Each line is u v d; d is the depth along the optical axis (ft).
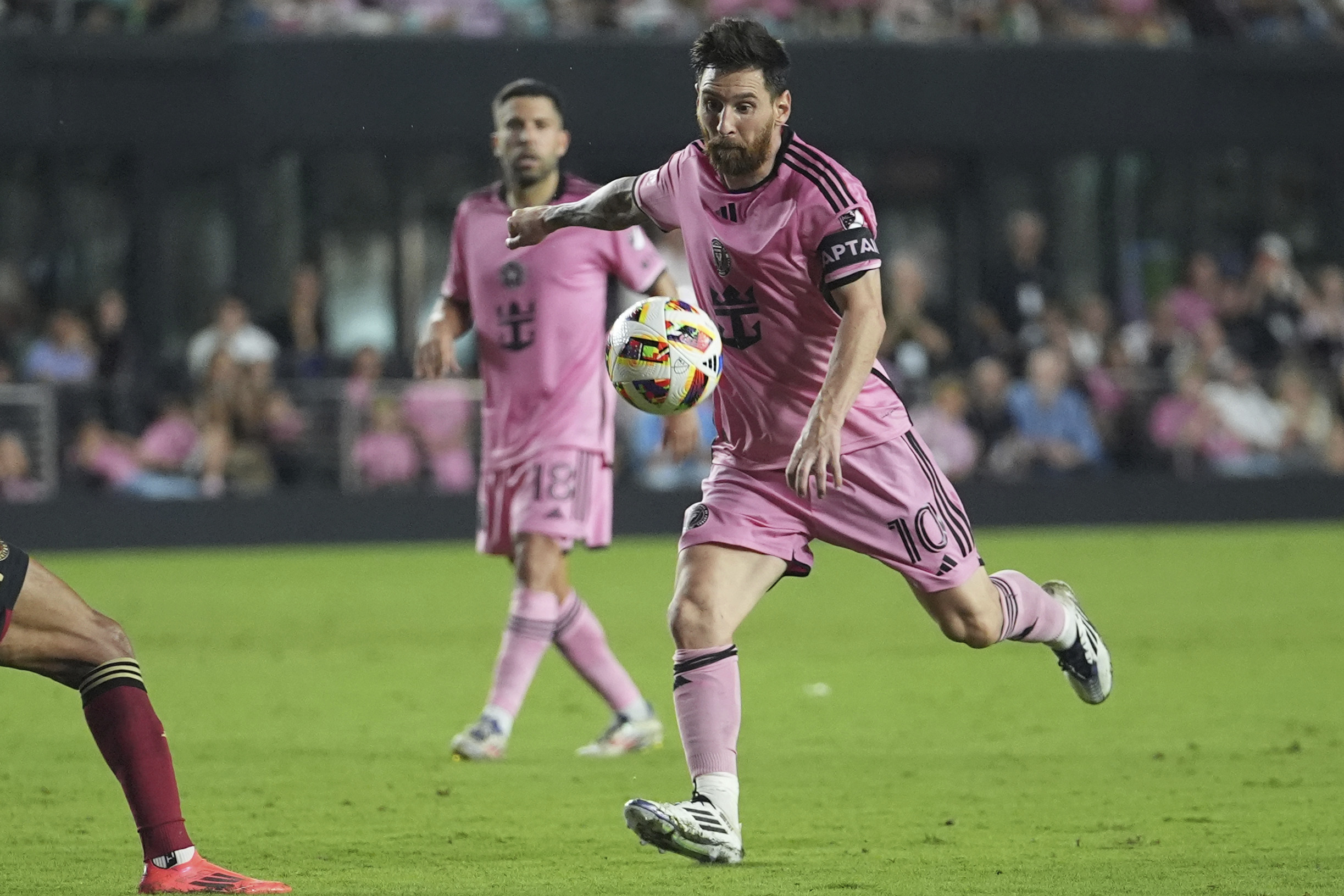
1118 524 266.77
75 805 82.53
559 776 91.35
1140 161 298.15
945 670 132.57
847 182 67.46
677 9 282.56
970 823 76.69
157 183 270.67
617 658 140.77
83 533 244.01
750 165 67.51
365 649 149.59
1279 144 293.84
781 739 101.81
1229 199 301.63
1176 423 270.87
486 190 103.09
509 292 101.14
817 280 68.28
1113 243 298.56
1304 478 272.72
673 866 67.87
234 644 153.48
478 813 80.43
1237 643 144.56
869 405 71.20
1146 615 165.17
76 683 61.05
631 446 258.98
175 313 274.36
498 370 102.22
